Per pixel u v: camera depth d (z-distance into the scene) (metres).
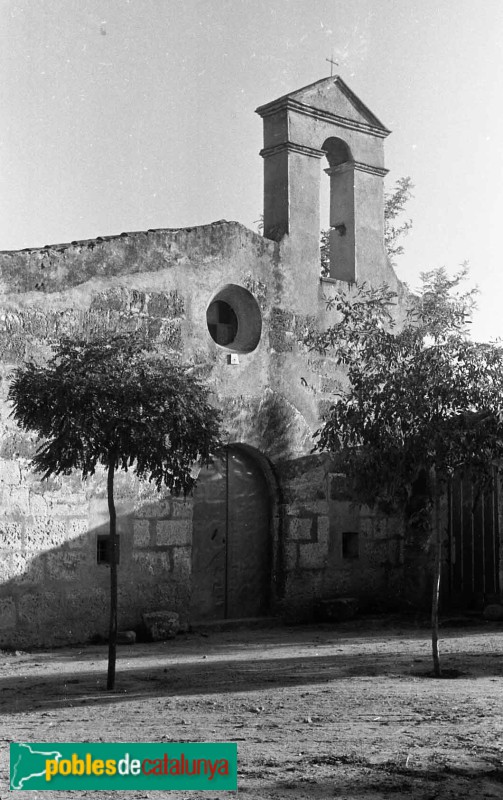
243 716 7.55
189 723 7.26
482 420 10.18
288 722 7.21
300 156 17.48
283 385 16.69
